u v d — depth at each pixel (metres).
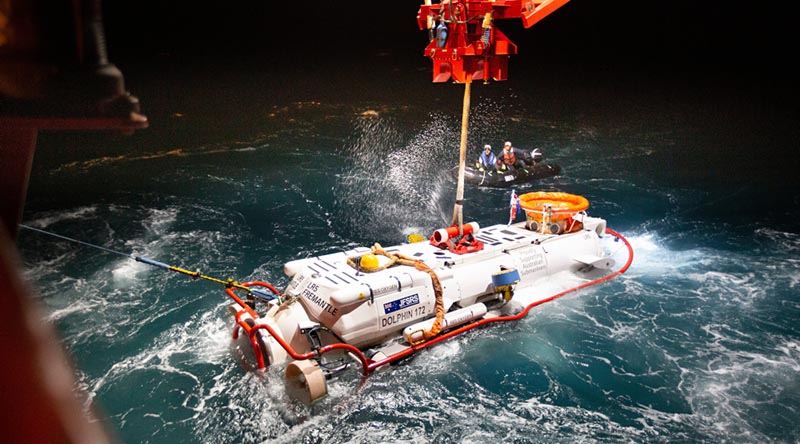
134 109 0.59
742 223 11.05
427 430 5.78
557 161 14.92
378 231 10.77
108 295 8.25
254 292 7.25
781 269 9.20
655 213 11.59
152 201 12.00
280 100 21.92
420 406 6.11
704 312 7.97
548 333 7.41
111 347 7.05
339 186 13.02
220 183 13.15
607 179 13.56
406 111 20.17
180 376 6.52
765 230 10.72
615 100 22.03
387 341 6.79
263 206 11.84
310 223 11.06
